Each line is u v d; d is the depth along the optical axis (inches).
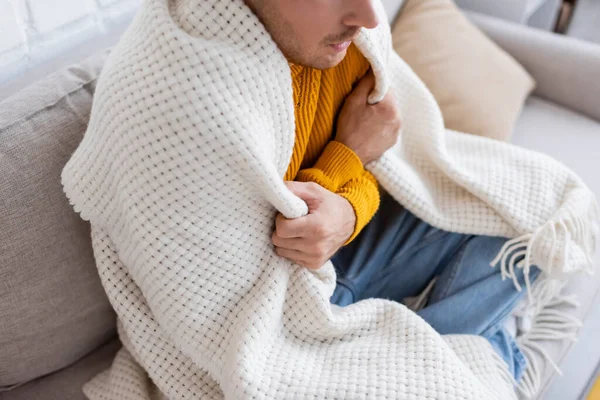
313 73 31.2
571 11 77.8
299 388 29.7
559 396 38.4
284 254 31.0
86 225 32.4
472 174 40.6
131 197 27.4
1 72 33.2
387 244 40.4
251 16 25.5
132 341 32.3
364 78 35.0
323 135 34.9
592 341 40.6
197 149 25.6
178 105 25.0
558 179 40.9
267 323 30.2
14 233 29.5
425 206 38.9
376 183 38.7
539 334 39.7
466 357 34.7
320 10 25.0
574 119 51.8
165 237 27.8
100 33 38.2
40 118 30.3
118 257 31.3
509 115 48.1
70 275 32.3
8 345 31.8
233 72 25.2
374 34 32.4
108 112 26.9
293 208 29.3
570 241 38.5
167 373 32.0
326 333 32.8
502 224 39.6
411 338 32.5
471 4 61.9
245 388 28.9
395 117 35.9
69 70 32.7
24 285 30.6
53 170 30.4
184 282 28.8
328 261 34.2
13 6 32.4
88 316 34.4
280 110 27.4
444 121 47.1
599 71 49.5
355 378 30.4
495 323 37.7
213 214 27.8
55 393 35.1
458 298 37.9
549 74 52.5
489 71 48.8
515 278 37.5
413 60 48.3
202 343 30.3
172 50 24.9
